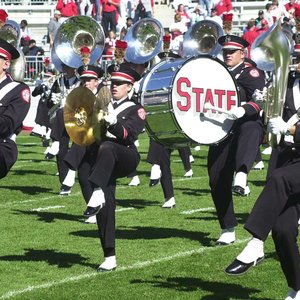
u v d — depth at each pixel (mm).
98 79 13883
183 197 16906
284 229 8641
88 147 10914
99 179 10289
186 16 35781
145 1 37750
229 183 12086
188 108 11281
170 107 11102
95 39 16938
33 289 9953
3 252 11906
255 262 8578
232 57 12438
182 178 19750
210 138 11500
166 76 11219
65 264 11188
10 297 9617
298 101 9438
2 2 44281
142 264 11102
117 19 37469
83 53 13797
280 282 10164
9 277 10547
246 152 11742
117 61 11344
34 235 13117
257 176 20031
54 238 12883
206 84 11445
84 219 14500
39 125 23484
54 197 17031
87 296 9648
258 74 12305
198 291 9812
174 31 35281
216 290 9859
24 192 17750
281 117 9023
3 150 10383
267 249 11891
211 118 11484
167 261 11250
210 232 13234
